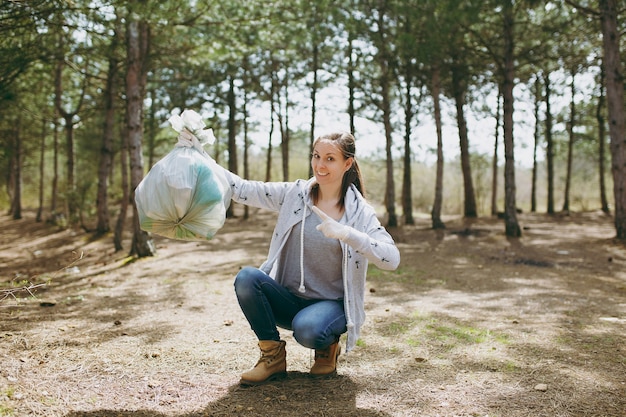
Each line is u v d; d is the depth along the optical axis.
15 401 2.57
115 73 11.98
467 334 4.05
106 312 4.84
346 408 2.63
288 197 2.87
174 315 4.72
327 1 11.72
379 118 16.92
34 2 5.84
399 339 3.91
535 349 3.65
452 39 11.38
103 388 2.86
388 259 2.58
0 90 7.64
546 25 12.72
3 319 4.44
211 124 18.52
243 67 16.75
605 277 7.13
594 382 3.00
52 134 20.81
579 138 20.95
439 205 14.15
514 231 12.34
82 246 12.18
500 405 2.67
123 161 10.78
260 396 2.78
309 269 2.81
